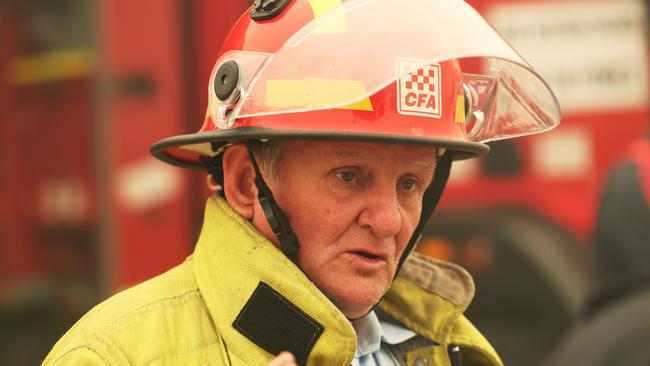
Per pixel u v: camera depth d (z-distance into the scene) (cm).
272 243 548
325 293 551
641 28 1248
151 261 1282
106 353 513
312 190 539
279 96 532
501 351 1282
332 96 526
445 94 559
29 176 1370
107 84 1293
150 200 1284
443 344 622
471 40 557
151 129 1282
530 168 1272
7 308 1405
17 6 1363
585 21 1252
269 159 543
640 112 1248
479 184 1282
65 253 1348
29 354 1407
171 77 1275
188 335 535
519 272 1273
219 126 547
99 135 1301
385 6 553
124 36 1293
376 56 534
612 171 1018
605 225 993
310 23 543
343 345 520
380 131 534
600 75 1252
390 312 623
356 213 539
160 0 1280
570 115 1259
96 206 1305
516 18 1251
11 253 1392
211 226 565
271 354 527
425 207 625
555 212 1266
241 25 570
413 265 634
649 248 973
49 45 1345
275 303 525
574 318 1249
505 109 643
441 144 539
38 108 1357
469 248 1281
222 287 539
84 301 1337
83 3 1314
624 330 944
